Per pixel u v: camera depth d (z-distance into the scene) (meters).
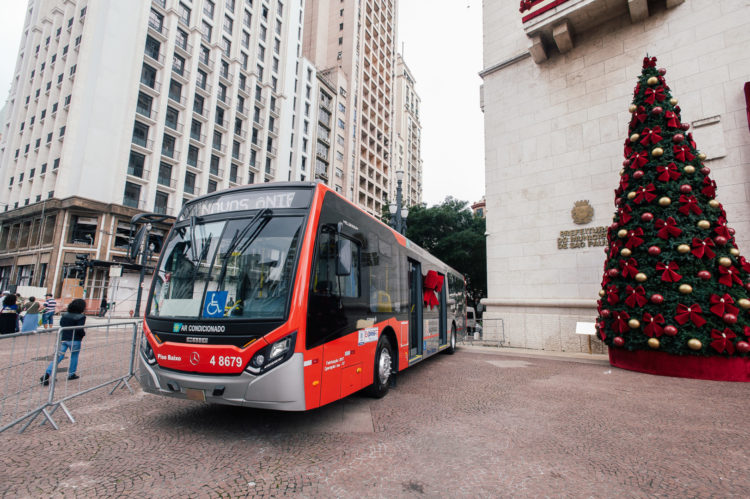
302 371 3.98
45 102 35.28
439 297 10.96
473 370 8.62
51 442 3.99
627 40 12.24
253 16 43.91
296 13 51.12
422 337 8.36
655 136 8.63
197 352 4.13
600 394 6.29
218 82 39.06
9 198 36.72
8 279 34.00
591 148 12.50
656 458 3.69
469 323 21.19
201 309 4.33
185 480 3.17
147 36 33.81
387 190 69.81
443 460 3.61
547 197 13.21
